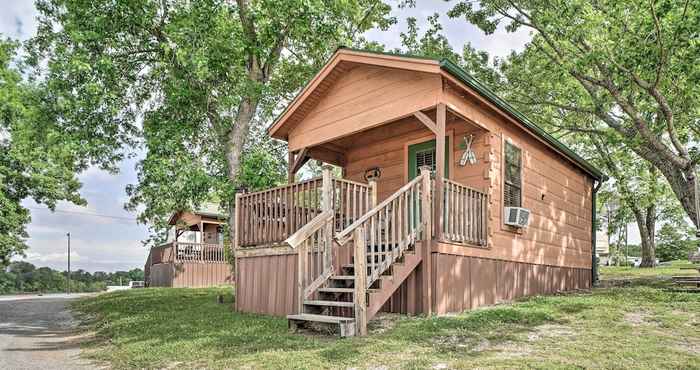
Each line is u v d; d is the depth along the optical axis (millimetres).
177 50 11453
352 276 7324
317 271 7512
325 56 14805
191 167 11734
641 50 11438
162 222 17797
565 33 13555
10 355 6738
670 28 11070
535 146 10977
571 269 12336
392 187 10938
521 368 4531
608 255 33531
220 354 5777
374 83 9047
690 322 6582
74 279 43188
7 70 20312
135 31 12469
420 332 6109
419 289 7629
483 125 8898
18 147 22422
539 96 18344
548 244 11211
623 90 13758
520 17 17156
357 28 15969
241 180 11719
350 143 11695
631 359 4785
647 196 20172
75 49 12125
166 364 5652
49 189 25109
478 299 8414
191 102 12484
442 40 19297
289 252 8172
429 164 10305
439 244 7609
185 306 10945
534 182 10781
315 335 6496
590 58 12227
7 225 25094
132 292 16766
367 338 5996
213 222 24094
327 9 12914
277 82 15633
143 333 7762
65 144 11695
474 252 8422
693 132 15453
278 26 12594
